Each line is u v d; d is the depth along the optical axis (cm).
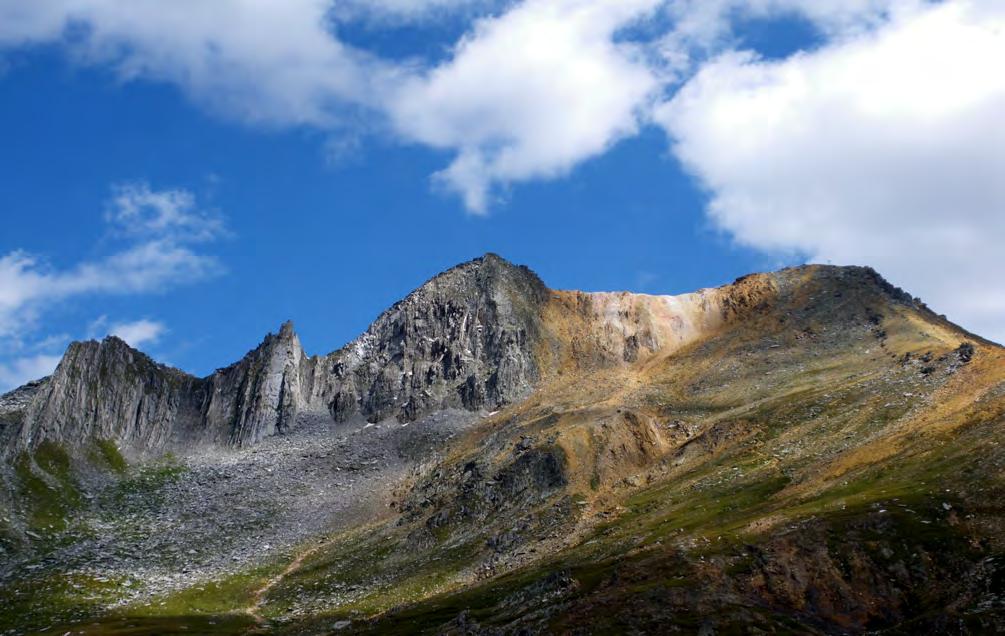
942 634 11044
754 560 13788
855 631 12206
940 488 14575
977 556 12788
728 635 11925
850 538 13712
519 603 15138
